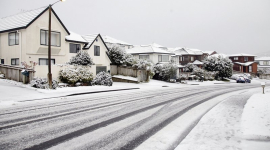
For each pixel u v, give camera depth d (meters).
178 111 9.84
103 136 6.01
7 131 6.24
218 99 14.34
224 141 5.70
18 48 20.48
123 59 30.11
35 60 20.91
